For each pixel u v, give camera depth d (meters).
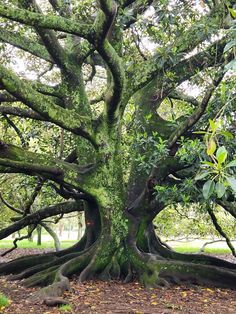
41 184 12.73
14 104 14.91
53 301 7.70
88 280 9.86
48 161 9.97
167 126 11.53
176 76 11.20
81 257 10.23
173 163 10.27
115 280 10.04
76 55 11.46
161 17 8.20
